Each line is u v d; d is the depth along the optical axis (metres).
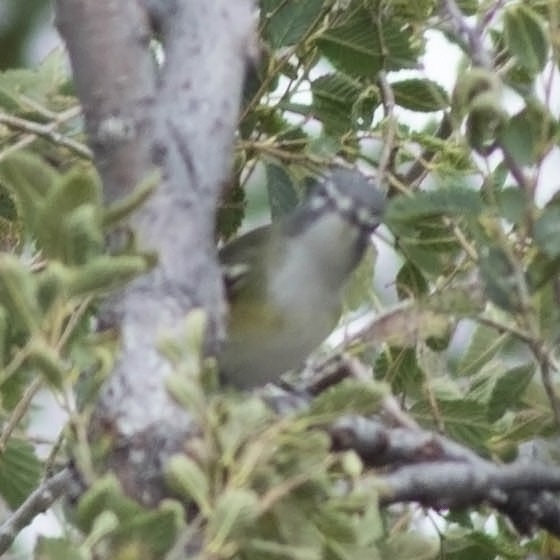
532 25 5.92
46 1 11.86
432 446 5.77
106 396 4.96
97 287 4.48
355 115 7.88
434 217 6.12
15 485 7.34
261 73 7.77
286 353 8.38
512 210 5.58
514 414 7.31
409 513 7.02
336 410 4.86
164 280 5.16
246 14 5.76
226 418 4.79
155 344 4.90
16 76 8.05
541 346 5.71
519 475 5.75
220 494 4.55
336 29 7.75
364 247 8.25
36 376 5.61
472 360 7.48
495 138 5.69
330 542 4.78
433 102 7.97
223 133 5.49
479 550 7.28
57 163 7.47
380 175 7.77
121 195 5.29
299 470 4.75
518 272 5.55
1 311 4.58
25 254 7.44
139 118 5.41
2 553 6.65
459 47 6.66
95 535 4.38
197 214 5.31
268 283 8.28
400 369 7.43
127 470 4.88
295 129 8.08
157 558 4.54
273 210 8.35
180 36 5.67
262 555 4.64
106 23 5.52
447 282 7.16
